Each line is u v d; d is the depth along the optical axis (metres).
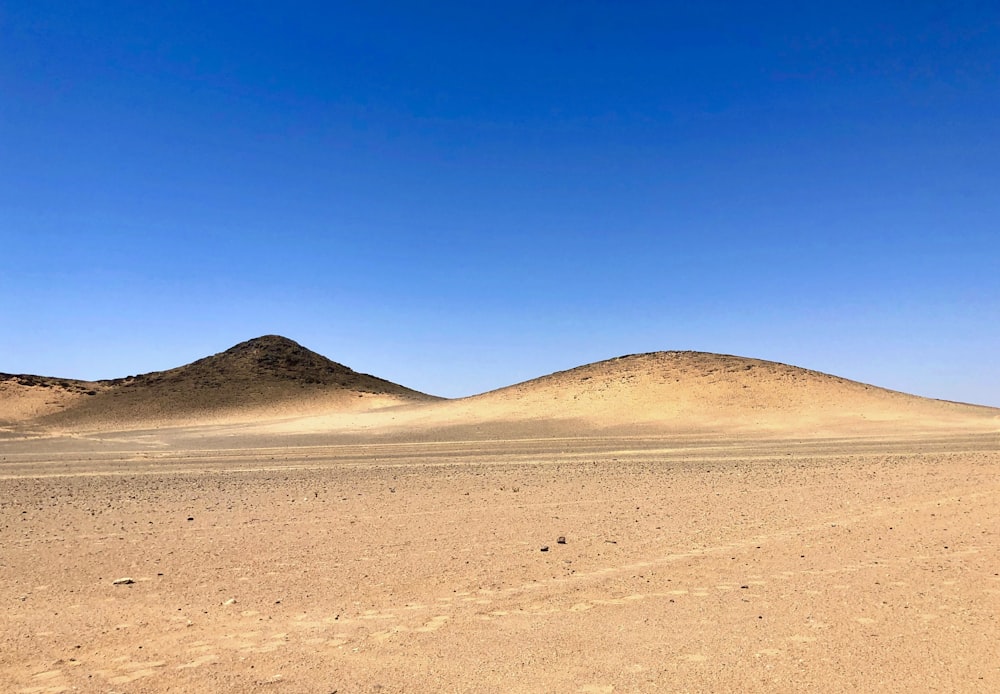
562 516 18.19
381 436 67.19
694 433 61.69
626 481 25.66
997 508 17.97
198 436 76.31
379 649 8.43
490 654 8.20
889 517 17.08
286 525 17.27
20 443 68.19
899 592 10.44
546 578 11.77
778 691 7.03
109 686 7.43
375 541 15.17
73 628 9.40
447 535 15.79
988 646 8.12
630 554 13.55
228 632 9.18
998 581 10.90
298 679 7.55
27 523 17.91
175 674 7.74
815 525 16.25
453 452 44.22
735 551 13.63
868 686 7.12
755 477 26.34
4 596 11.02
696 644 8.41
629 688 7.16
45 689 7.37
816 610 9.66
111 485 26.88
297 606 10.33
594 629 9.03
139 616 9.91
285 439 66.88
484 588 11.17
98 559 13.64
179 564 13.16
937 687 7.06
